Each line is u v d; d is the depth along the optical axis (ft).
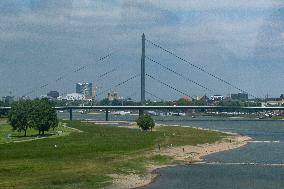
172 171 451.53
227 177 416.46
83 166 443.73
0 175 389.39
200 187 370.32
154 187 369.91
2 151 541.75
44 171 410.72
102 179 391.24
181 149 619.26
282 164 503.20
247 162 519.60
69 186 359.05
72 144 630.33
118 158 506.89
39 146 600.80
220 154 595.88
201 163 510.58
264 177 417.28
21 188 341.62
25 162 458.50
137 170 448.65
